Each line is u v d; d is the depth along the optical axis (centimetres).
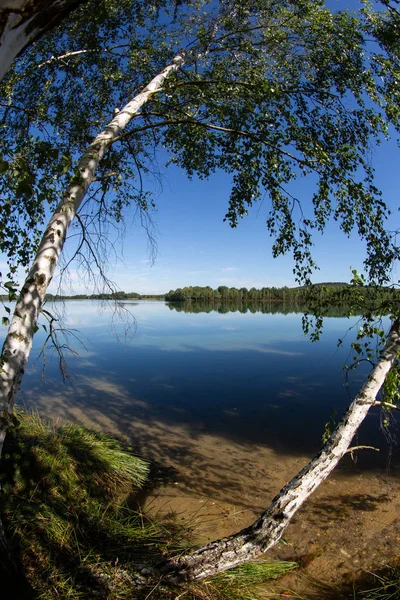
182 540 367
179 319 3422
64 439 494
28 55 479
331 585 320
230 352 1617
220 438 679
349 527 408
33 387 1027
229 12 479
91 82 507
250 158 414
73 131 500
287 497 259
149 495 475
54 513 347
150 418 784
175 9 489
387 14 432
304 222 452
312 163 425
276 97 430
